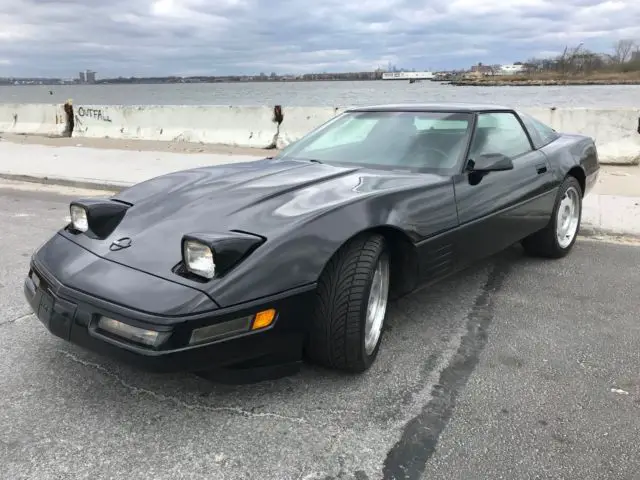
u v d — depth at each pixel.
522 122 4.75
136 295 2.45
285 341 2.63
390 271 3.35
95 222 2.98
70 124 14.26
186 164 10.07
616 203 7.02
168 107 13.05
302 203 2.93
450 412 2.75
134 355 2.38
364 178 3.40
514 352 3.37
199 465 2.36
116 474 2.30
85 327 2.51
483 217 3.80
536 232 4.90
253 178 3.39
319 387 2.96
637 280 4.63
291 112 11.70
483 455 2.44
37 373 3.07
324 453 2.44
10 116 15.10
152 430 2.59
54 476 2.29
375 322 3.10
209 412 2.73
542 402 2.84
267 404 2.80
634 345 3.46
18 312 3.88
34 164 10.45
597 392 2.93
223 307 2.42
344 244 2.85
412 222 3.17
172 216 2.93
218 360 2.46
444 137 3.95
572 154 5.14
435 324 3.76
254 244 2.57
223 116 12.40
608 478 2.30
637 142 9.46
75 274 2.67
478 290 4.39
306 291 2.63
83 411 2.73
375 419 2.69
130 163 10.30
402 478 2.30
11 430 2.58
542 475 2.31
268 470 2.34
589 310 4.01
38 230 6.27
